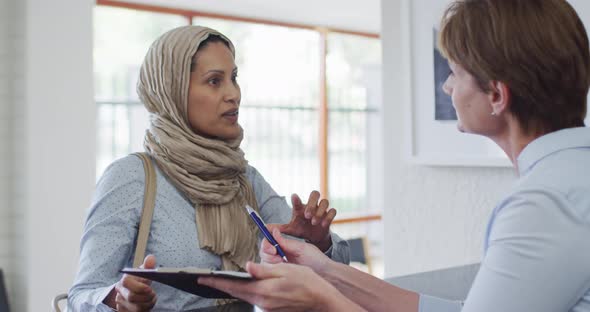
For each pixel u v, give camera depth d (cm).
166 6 570
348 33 687
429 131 263
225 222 166
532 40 95
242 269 166
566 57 95
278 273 101
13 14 370
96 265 151
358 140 707
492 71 98
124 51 567
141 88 176
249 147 637
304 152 671
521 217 89
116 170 162
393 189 284
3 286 362
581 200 87
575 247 85
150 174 163
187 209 164
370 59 715
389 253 288
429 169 269
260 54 641
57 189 375
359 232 701
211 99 170
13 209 373
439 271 177
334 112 690
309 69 672
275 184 651
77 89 383
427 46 261
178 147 166
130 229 157
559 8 96
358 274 132
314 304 100
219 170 170
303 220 160
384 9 283
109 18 561
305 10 622
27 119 366
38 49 368
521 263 87
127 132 561
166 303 157
